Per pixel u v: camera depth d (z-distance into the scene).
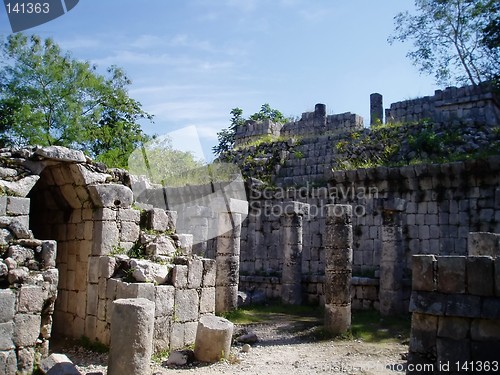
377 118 26.36
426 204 18.22
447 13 26.77
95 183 10.81
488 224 16.83
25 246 8.53
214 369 8.80
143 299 8.22
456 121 21.28
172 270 10.43
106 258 10.27
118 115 29.83
